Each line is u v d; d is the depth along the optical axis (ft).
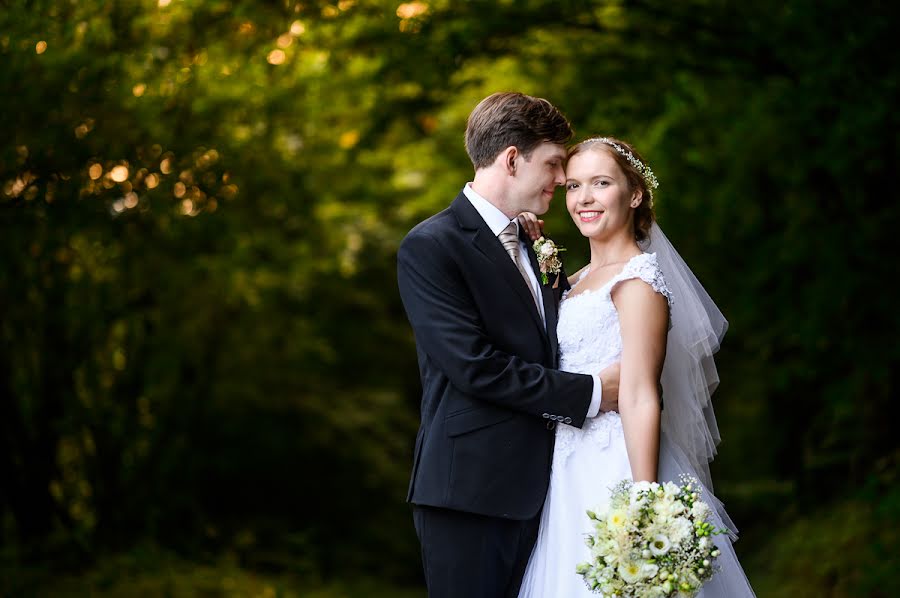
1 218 19.93
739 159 23.76
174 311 26.45
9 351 23.76
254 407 33.06
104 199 19.88
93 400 25.52
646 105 25.85
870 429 23.81
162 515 27.22
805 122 21.86
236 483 32.63
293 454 34.09
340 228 31.63
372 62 23.20
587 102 25.80
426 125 31.60
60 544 24.08
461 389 11.61
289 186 25.12
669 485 10.42
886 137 20.74
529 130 12.03
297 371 34.47
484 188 12.20
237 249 25.52
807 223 22.88
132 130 19.42
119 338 25.82
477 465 11.62
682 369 12.22
